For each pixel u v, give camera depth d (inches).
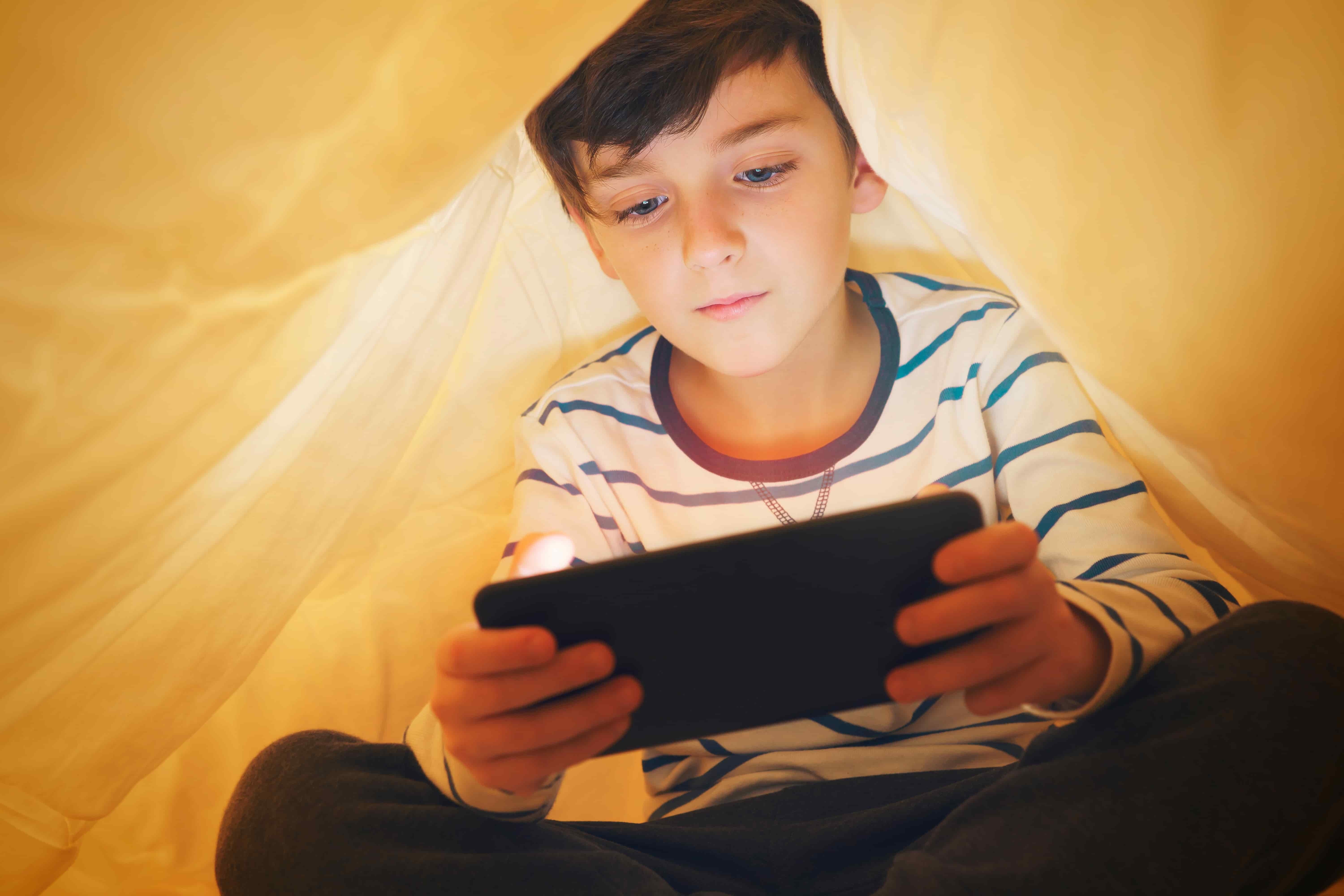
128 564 27.9
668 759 35.0
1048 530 31.9
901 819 25.6
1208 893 18.8
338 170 23.7
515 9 21.7
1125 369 27.1
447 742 22.9
